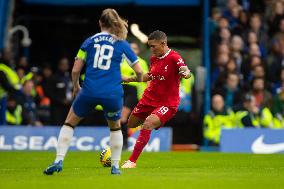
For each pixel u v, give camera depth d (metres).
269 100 51.53
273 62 55.06
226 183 22.64
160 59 30.14
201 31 61.38
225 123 49.47
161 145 46.47
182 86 53.88
